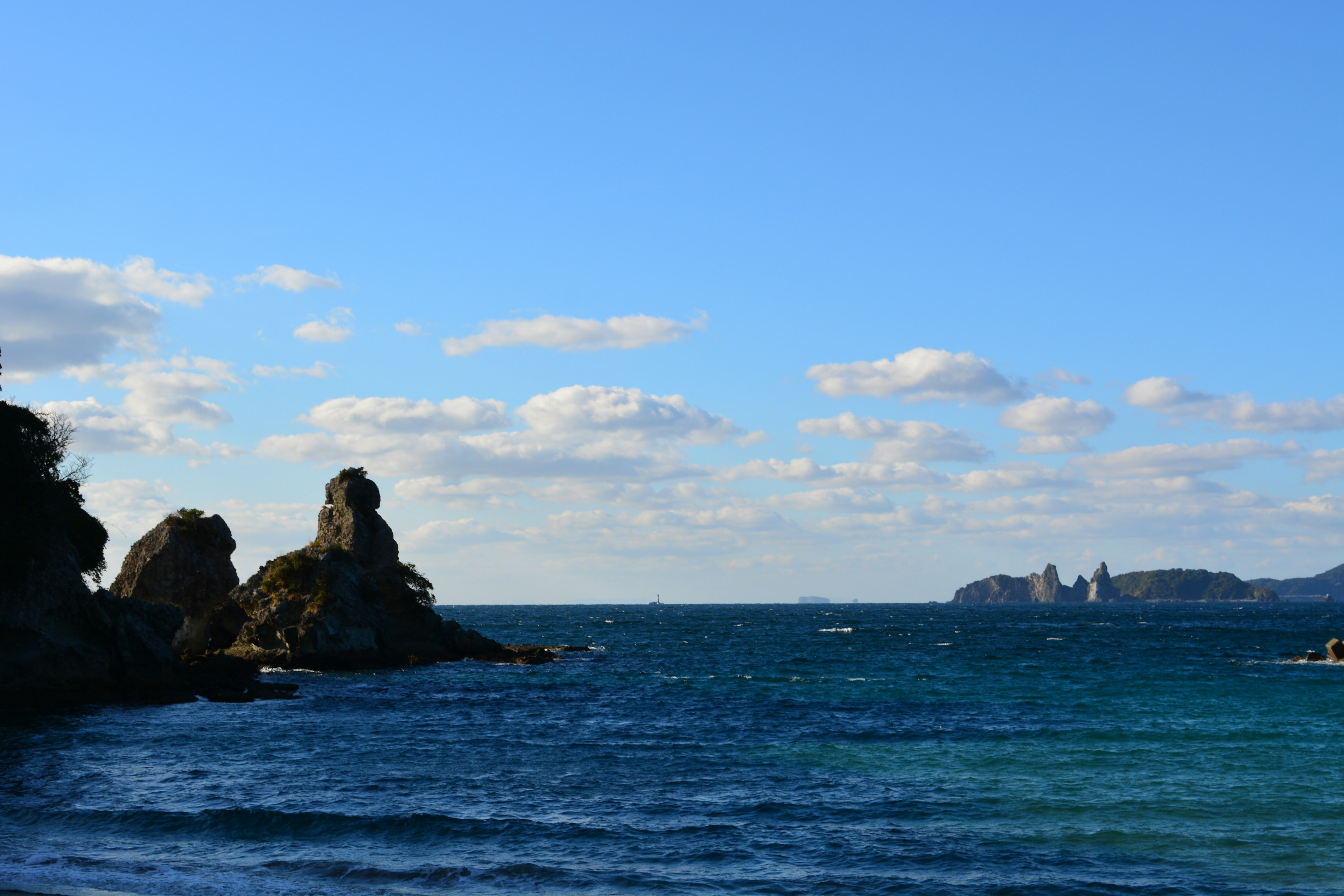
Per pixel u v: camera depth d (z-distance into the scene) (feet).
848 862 89.71
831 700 217.97
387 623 316.19
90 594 209.56
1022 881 84.69
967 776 127.44
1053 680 268.00
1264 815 106.63
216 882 80.79
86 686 200.75
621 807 109.50
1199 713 189.78
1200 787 120.37
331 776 124.88
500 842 94.73
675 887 82.33
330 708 200.54
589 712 197.47
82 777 121.90
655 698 223.51
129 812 101.14
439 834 96.84
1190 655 378.94
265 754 141.38
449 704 210.79
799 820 104.32
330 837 95.55
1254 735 159.84
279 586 293.84
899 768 133.28
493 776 126.62
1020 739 156.97
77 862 85.56
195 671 232.73
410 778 124.16
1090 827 101.50
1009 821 103.96
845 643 494.18
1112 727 170.40
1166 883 84.53
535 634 640.58
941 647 452.76
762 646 469.57
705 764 136.46
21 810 102.99
